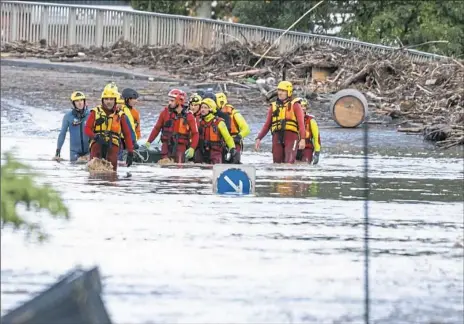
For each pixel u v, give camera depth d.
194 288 30.27
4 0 169.12
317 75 133.50
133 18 169.75
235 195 50.78
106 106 60.53
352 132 99.94
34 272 31.38
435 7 168.75
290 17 181.12
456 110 106.69
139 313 27.41
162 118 67.69
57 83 129.88
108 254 34.41
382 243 38.25
